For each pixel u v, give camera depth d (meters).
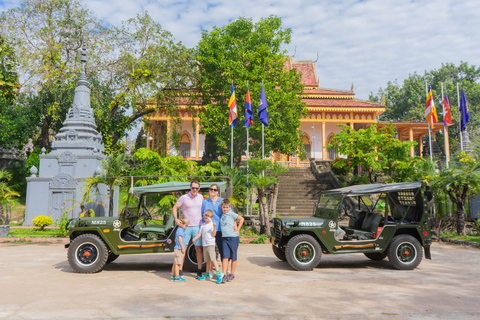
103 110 24.78
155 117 35.78
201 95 28.09
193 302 5.11
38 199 18.75
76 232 7.88
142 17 25.27
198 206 6.85
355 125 43.91
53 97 25.83
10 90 14.12
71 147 19.53
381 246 8.10
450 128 54.31
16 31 23.28
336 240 8.03
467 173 14.08
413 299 5.36
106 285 6.26
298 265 7.79
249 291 5.81
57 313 4.56
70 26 24.06
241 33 25.03
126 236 8.23
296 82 26.92
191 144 40.03
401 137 45.91
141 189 7.79
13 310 4.69
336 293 5.72
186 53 25.80
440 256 10.23
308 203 21.83
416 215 8.49
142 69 24.45
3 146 26.27
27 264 8.59
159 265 8.63
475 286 6.30
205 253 6.70
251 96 23.50
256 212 19.33
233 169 15.52
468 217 16.42
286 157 41.00
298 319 4.36
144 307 4.84
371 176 22.70
